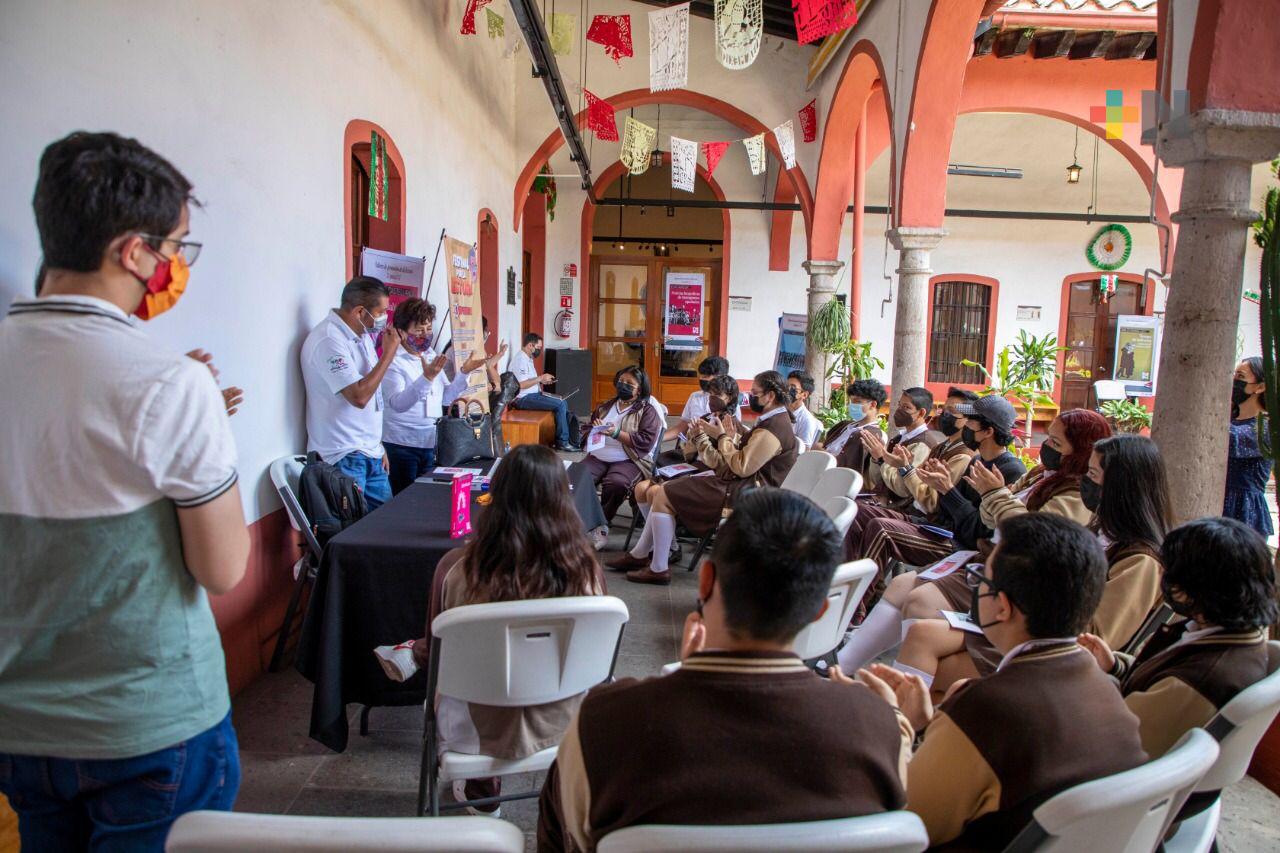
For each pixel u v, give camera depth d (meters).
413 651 2.18
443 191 6.23
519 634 1.83
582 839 1.14
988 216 12.64
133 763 1.19
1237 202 2.87
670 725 1.04
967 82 8.28
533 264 12.57
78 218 1.11
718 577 1.12
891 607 2.97
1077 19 6.70
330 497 3.28
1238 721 1.44
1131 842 1.23
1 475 1.11
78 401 1.11
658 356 14.27
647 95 9.59
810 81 9.36
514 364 9.48
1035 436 12.92
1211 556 1.59
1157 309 13.02
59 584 1.13
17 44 1.93
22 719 1.15
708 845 0.92
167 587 1.19
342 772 2.56
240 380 3.07
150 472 1.13
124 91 2.34
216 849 0.92
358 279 3.64
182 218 1.22
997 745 1.28
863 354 9.02
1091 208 12.82
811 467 4.06
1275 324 2.67
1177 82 3.00
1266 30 2.77
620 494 5.41
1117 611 2.08
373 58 4.55
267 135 3.28
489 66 8.09
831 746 1.04
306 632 2.66
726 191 12.77
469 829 0.93
